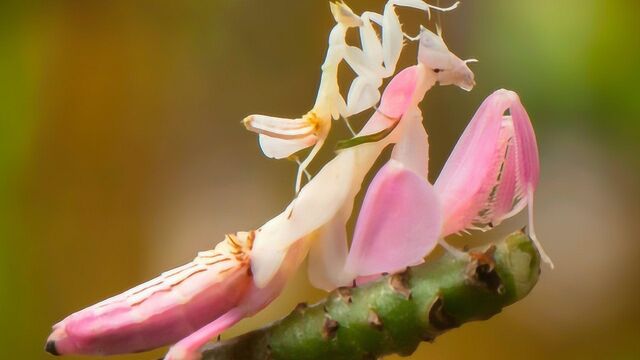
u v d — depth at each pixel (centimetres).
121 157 63
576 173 61
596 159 60
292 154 31
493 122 30
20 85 62
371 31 31
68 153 62
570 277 60
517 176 30
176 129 64
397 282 30
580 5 59
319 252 31
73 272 60
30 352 57
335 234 31
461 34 62
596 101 59
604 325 58
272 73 65
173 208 63
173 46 65
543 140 61
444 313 30
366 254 30
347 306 30
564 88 60
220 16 65
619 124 59
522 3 61
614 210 60
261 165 64
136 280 61
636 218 60
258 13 65
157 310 30
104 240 61
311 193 31
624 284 59
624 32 58
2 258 58
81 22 63
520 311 59
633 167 60
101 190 62
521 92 61
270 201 63
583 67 59
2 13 62
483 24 62
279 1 65
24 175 61
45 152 62
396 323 30
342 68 62
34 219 60
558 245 60
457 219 31
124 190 62
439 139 63
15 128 61
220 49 65
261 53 65
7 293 57
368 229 30
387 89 31
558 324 59
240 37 65
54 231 60
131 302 30
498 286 30
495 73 62
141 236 62
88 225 61
